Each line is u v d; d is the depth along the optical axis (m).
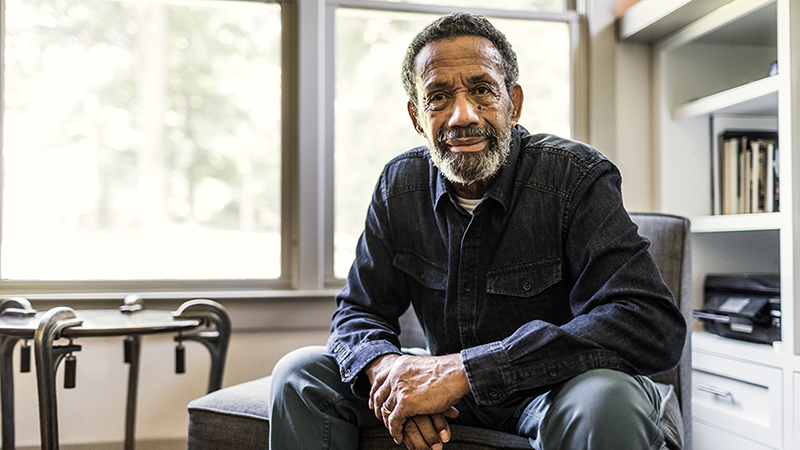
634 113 1.95
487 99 1.04
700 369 1.68
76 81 2.33
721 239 1.85
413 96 1.17
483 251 1.09
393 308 1.21
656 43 1.94
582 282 0.99
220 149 2.54
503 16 1.97
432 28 1.08
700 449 1.67
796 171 1.35
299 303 1.84
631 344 0.89
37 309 1.72
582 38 2.01
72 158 2.32
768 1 1.47
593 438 0.79
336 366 1.07
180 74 2.91
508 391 0.87
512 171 1.11
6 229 1.86
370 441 1.03
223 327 1.60
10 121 1.90
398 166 1.25
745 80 1.95
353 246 2.00
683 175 1.89
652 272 0.95
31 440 1.75
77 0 2.30
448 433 0.90
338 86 2.01
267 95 2.02
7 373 1.45
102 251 2.34
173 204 3.18
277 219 1.98
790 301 1.35
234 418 1.18
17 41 1.96
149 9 3.46
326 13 1.94
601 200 1.02
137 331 1.34
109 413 1.79
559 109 2.04
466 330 1.09
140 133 3.46
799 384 1.32
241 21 2.03
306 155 1.88
